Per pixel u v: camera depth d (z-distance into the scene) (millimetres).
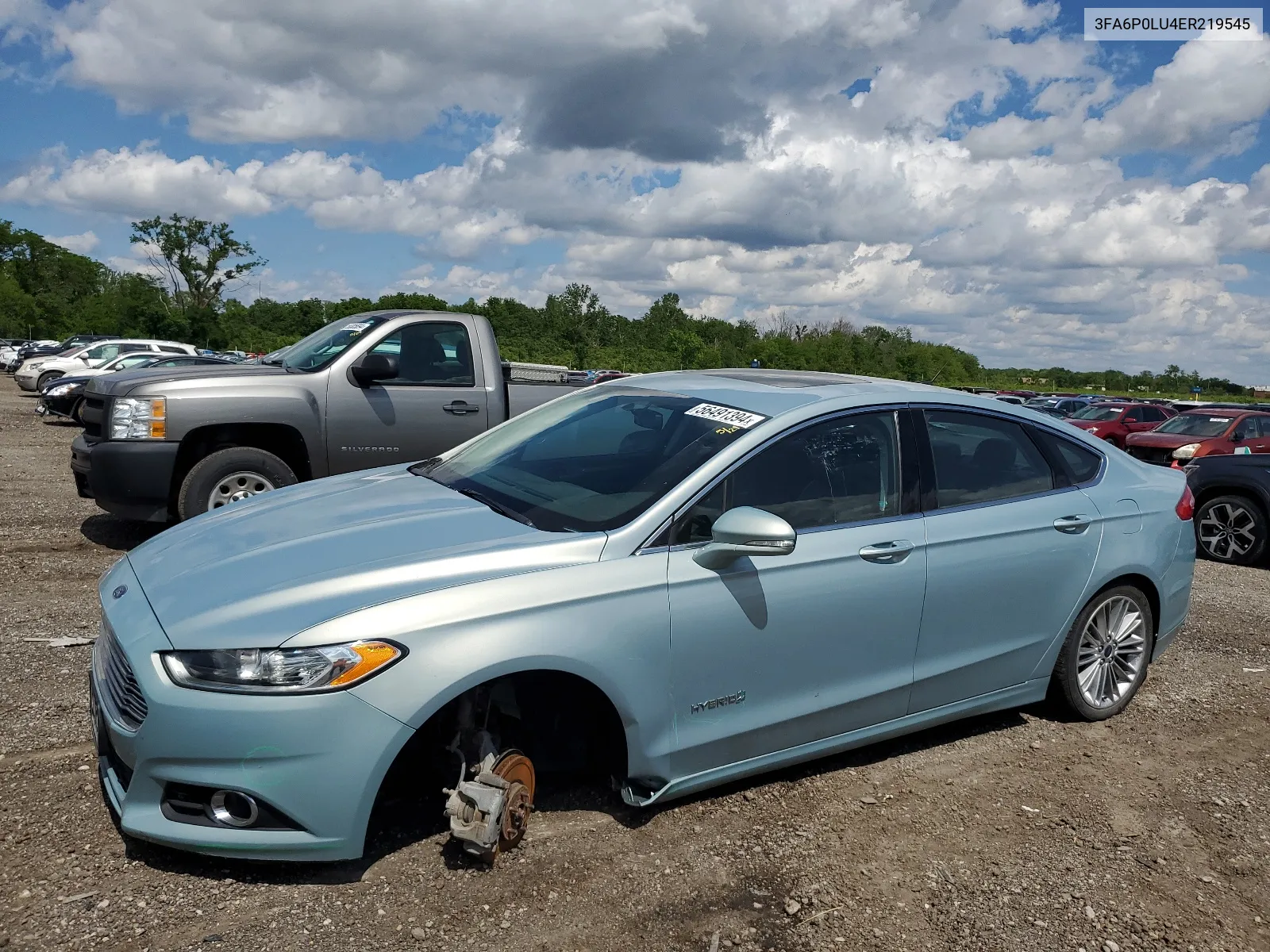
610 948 2654
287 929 2631
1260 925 2957
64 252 104500
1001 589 3992
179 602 2869
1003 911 2955
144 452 6586
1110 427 24375
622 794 3270
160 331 73312
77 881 2775
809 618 3449
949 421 4051
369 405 7215
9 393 29688
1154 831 3523
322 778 2678
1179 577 4730
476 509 3482
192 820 2725
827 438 3674
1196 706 4883
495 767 2994
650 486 3346
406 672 2734
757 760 3479
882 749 4145
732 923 2805
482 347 7703
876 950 2727
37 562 6523
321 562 3008
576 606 2982
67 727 3787
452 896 2832
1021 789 3811
